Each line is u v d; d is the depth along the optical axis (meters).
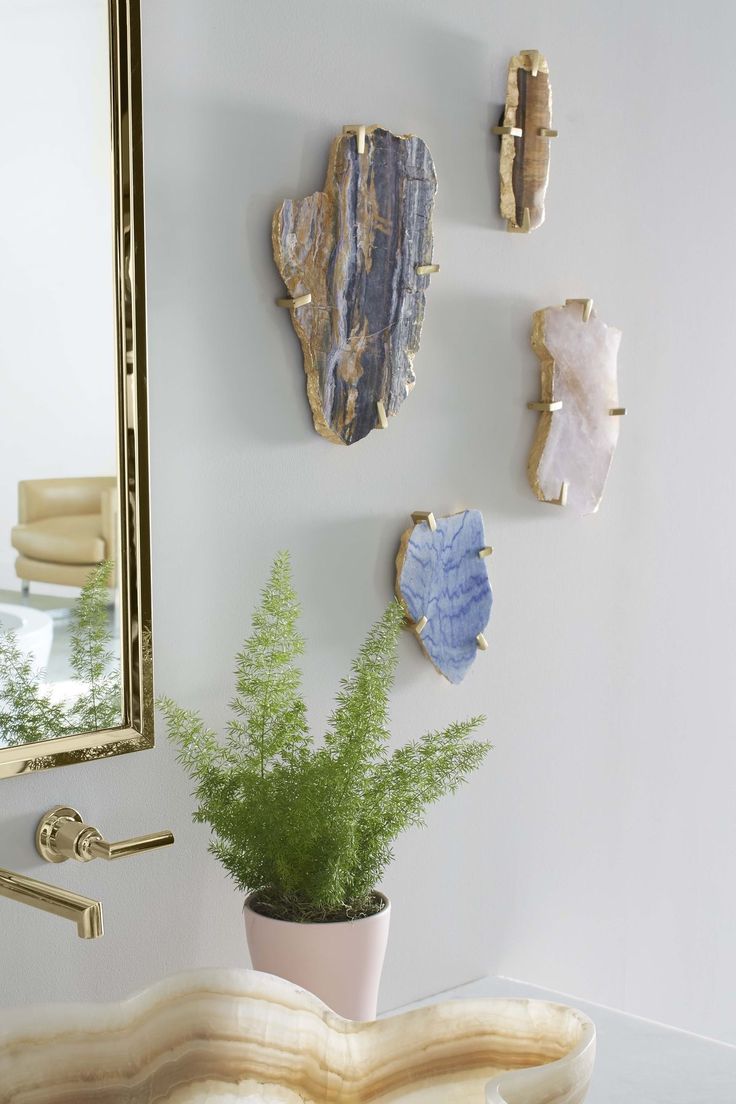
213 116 1.28
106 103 1.17
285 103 1.35
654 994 2.03
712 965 2.14
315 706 1.43
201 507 1.29
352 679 1.47
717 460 2.05
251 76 1.32
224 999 1.02
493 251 1.63
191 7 1.25
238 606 1.34
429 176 1.47
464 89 1.57
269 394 1.35
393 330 1.45
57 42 1.13
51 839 1.15
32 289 1.12
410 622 1.53
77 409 1.16
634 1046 1.45
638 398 1.89
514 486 1.69
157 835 1.07
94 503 1.18
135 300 1.19
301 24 1.36
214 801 1.20
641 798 1.96
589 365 1.72
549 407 1.67
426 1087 1.06
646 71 1.85
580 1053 0.94
